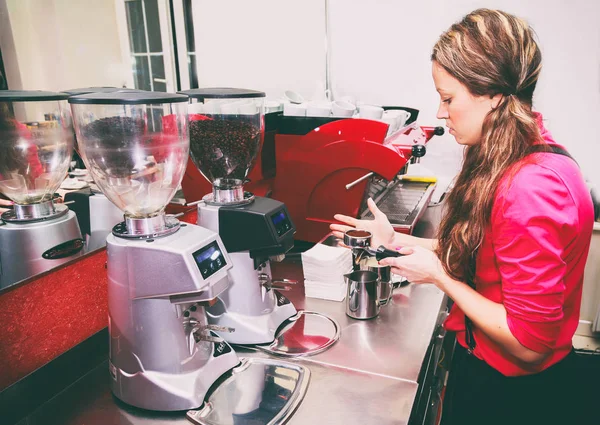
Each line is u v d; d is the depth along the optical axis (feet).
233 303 3.84
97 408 3.24
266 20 8.71
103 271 4.00
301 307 4.57
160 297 2.95
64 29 4.51
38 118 3.55
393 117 6.43
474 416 3.69
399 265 3.56
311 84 8.91
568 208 2.74
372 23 8.35
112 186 3.12
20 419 3.20
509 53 2.87
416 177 8.07
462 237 3.33
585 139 8.08
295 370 3.52
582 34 7.58
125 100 2.67
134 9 5.60
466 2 7.86
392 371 3.55
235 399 3.18
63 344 3.70
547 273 2.74
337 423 3.00
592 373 7.96
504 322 2.99
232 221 3.60
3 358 3.24
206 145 3.95
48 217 3.67
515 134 2.97
